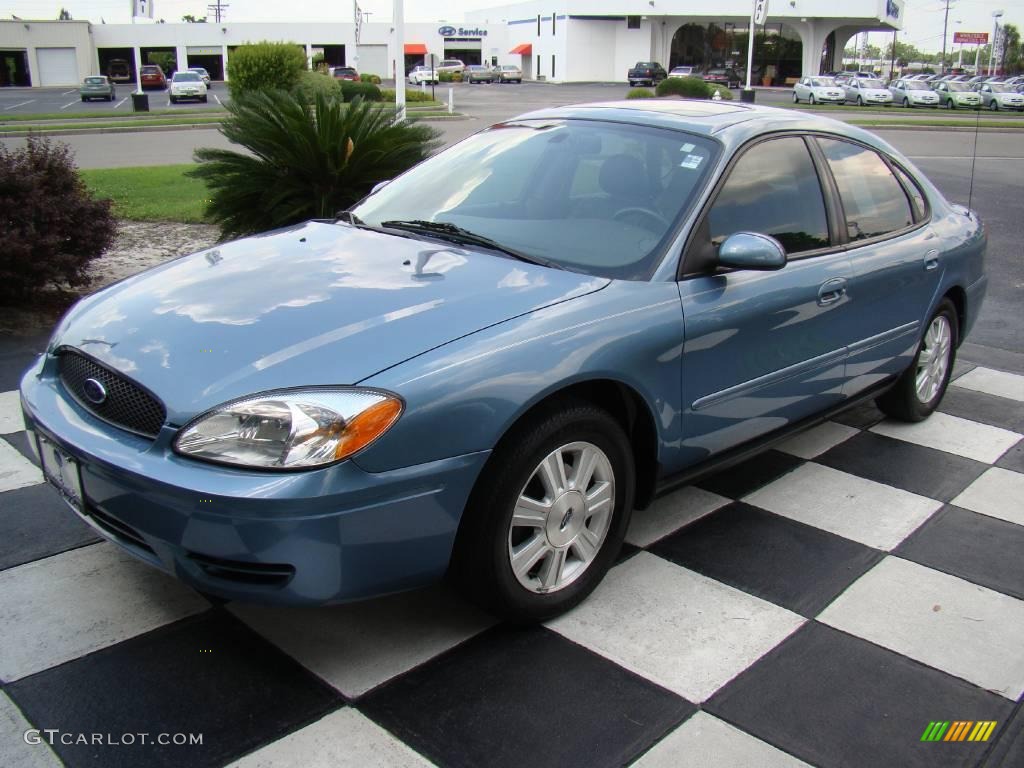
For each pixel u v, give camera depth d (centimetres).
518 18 7325
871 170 427
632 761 237
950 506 395
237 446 236
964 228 484
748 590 321
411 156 776
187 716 246
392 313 273
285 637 282
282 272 310
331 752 235
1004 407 526
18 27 6219
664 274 312
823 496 400
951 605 317
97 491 258
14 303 642
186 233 985
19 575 312
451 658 274
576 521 293
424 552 255
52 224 631
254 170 751
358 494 237
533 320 276
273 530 231
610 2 6159
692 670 275
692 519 374
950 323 490
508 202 359
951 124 2891
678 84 3772
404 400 242
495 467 263
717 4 6028
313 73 3064
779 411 367
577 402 282
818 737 249
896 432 482
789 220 365
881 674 278
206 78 5347
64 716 245
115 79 6525
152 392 249
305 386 242
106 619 288
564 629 292
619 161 355
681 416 318
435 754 236
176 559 245
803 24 6138
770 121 375
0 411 460
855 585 327
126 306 296
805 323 362
